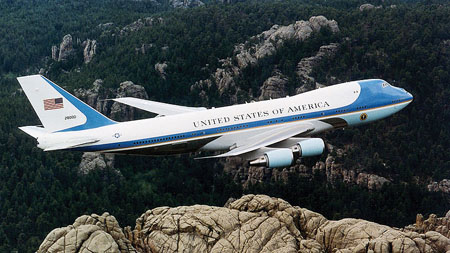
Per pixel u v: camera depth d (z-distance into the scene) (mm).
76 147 124562
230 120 129750
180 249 96312
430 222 109500
